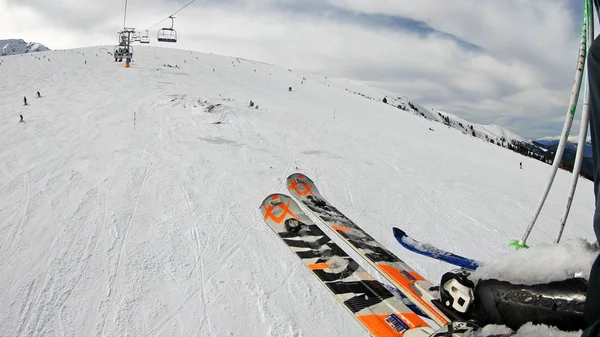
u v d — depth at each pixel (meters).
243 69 38.81
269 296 5.68
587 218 11.44
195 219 7.70
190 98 18.75
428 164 14.58
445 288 1.44
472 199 11.41
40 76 23.59
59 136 12.19
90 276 5.76
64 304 5.19
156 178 9.49
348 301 2.13
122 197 8.33
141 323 4.99
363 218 8.72
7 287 5.41
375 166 12.92
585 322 1.04
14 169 9.48
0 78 22.06
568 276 1.13
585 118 1.96
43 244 6.46
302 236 2.81
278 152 12.71
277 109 20.06
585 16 1.95
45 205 7.77
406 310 2.04
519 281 1.23
